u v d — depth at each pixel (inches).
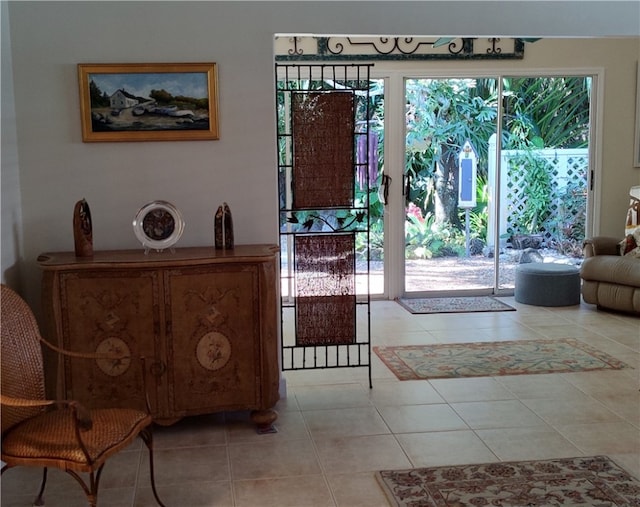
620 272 220.1
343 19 145.6
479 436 132.1
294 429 136.9
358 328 213.8
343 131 151.6
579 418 140.5
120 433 95.3
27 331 100.5
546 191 255.0
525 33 151.7
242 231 148.7
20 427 96.3
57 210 141.6
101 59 139.6
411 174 248.5
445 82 244.8
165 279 127.1
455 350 189.2
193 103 142.6
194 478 116.6
